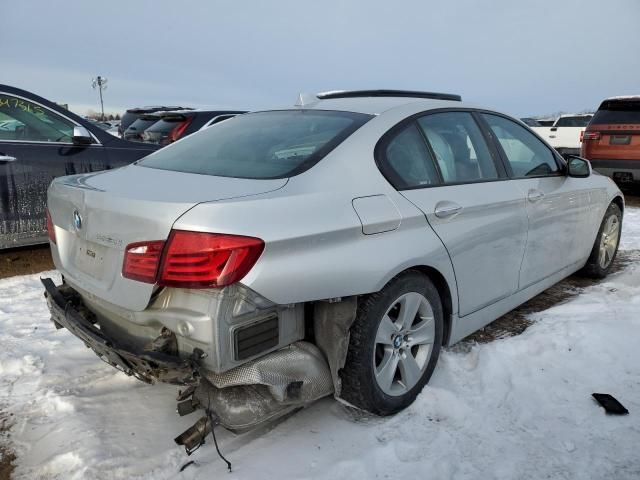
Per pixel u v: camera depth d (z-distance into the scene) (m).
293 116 3.05
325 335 2.36
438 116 3.12
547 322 3.63
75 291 2.68
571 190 3.96
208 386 2.18
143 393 2.85
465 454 2.38
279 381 2.20
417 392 2.76
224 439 2.46
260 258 2.02
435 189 2.83
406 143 2.83
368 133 2.70
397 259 2.47
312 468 2.27
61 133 5.17
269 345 2.16
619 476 2.24
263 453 2.36
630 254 5.67
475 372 3.02
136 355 2.05
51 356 3.25
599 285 4.54
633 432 2.52
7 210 4.82
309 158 2.49
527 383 2.91
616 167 8.93
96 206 2.26
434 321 2.80
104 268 2.27
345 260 2.27
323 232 2.21
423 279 2.70
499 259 3.22
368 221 2.38
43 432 2.53
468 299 3.03
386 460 2.31
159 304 2.08
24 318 3.85
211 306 1.97
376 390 2.52
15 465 2.32
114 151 5.43
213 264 1.94
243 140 2.88
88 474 2.23
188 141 3.15
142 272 2.05
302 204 2.21
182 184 2.31
